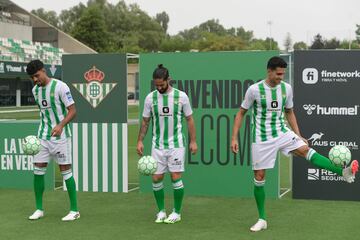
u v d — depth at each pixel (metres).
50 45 58.16
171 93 7.24
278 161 9.01
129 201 8.93
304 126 8.86
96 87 9.70
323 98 8.77
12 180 10.24
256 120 6.92
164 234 6.75
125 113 9.62
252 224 7.25
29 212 8.12
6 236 6.73
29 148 7.41
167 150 7.32
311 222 7.32
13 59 42.41
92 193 9.65
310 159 6.92
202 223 7.33
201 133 9.34
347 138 8.73
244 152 9.19
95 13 94.25
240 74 9.14
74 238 6.60
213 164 9.33
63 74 9.82
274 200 8.89
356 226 7.09
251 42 103.62
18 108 38.00
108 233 6.83
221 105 9.24
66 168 7.63
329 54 8.72
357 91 8.66
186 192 9.45
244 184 9.23
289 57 9.13
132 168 12.80
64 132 7.54
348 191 8.80
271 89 6.77
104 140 9.74
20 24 60.28
